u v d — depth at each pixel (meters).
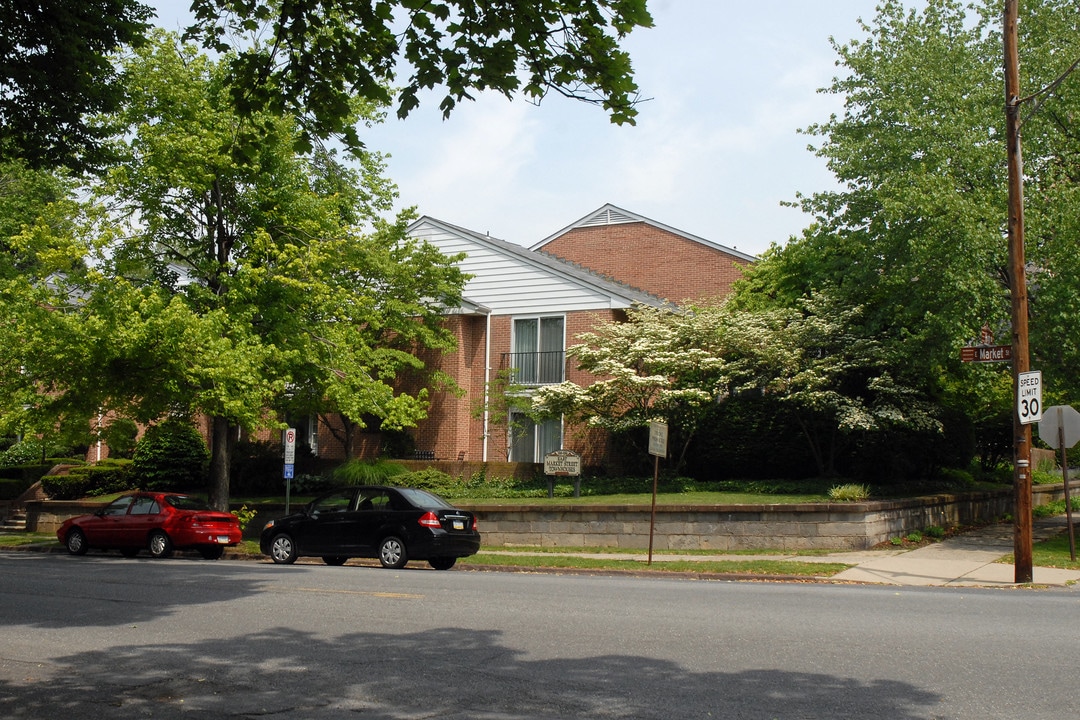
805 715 6.66
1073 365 19.69
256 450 30.11
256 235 22.50
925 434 24.45
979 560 18.22
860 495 20.80
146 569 17.39
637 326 27.53
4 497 33.34
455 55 7.58
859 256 23.19
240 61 8.05
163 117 22.06
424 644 9.40
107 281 21.09
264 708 7.07
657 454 18.48
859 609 11.62
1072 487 33.88
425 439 29.81
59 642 9.73
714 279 39.06
